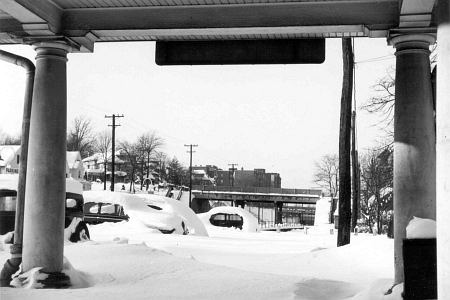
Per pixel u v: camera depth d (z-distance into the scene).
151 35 9.98
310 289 9.53
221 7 9.40
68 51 9.88
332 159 114.94
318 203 91.94
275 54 10.17
